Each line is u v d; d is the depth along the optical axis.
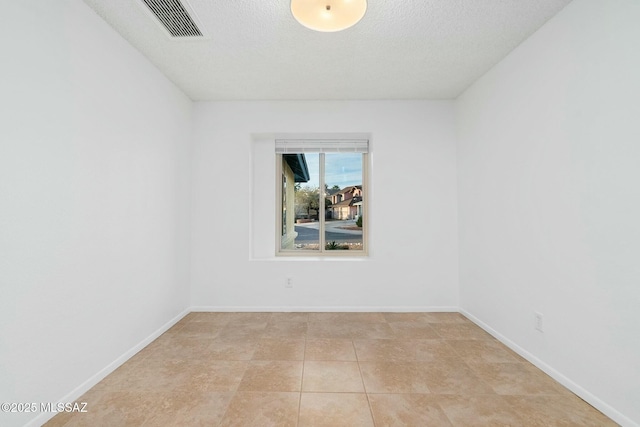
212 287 3.17
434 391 1.73
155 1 1.72
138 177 2.25
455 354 2.20
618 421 1.46
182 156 2.96
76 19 1.66
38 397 1.44
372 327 2.73
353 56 2.34
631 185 1.41
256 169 3.43
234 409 1.56
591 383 1.61
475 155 2.81
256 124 3.21
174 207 2.81
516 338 2.23
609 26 1.50
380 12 1.82
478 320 2.78
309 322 2.85
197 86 2.85
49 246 1.50
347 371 1.95
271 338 2.48
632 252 1.41
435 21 1.92
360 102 3.22
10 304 1.31
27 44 1.39
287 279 3.18
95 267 1.81
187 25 1.95
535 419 1.49
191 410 1.55
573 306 1.73
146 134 2.35
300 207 3.70
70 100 1.62
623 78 1.44
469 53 2.31
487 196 2.62
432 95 3.11
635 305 1.39
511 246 2.29
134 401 1.63
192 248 3.17
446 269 3.19
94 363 1.79
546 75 1.93
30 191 1.40
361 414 1.52
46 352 1.48
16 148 1.34
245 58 2.36
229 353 2.21
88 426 1.43
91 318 1.77
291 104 3.21
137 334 2.23
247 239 3.19
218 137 3.19
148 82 2.38
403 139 3.21
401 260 3.20
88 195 1.75
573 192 1.73
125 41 2.09
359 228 3.62
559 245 1.83
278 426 1.43
